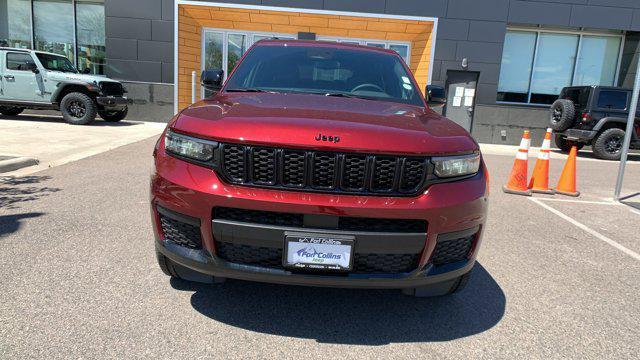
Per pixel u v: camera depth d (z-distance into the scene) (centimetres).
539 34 1505
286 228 226
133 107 1412
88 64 1574
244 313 280
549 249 439
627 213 603
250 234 229
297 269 233
